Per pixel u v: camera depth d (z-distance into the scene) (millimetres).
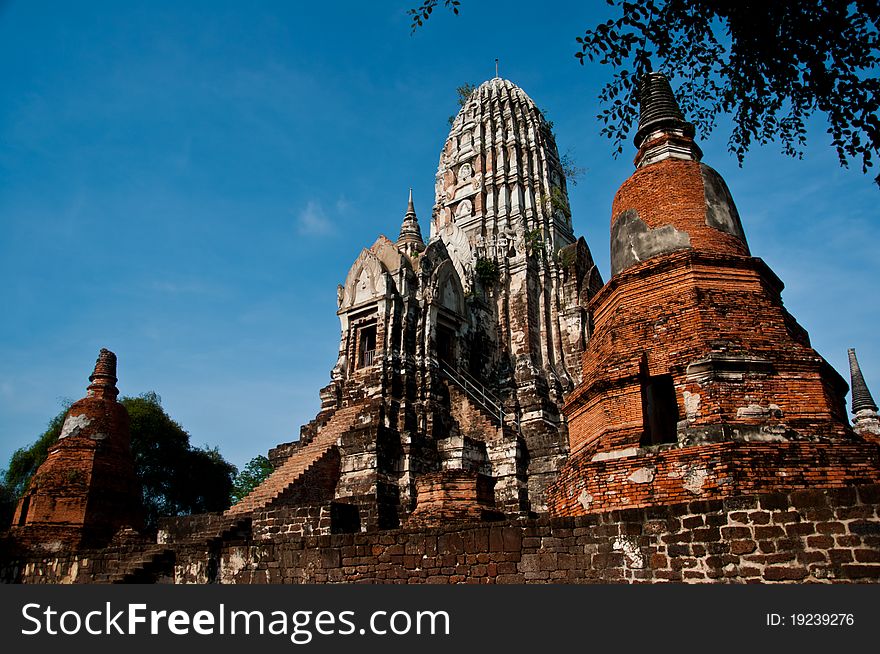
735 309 15203
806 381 14250
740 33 12758
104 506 26688
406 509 27125
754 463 12852
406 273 34281
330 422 31844
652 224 17203
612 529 12102
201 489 49094
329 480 29109
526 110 52906
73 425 27812
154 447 46594
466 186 51281
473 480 18781
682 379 14742
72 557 23062
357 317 34594
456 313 37000
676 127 19062
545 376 39031
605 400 15492
